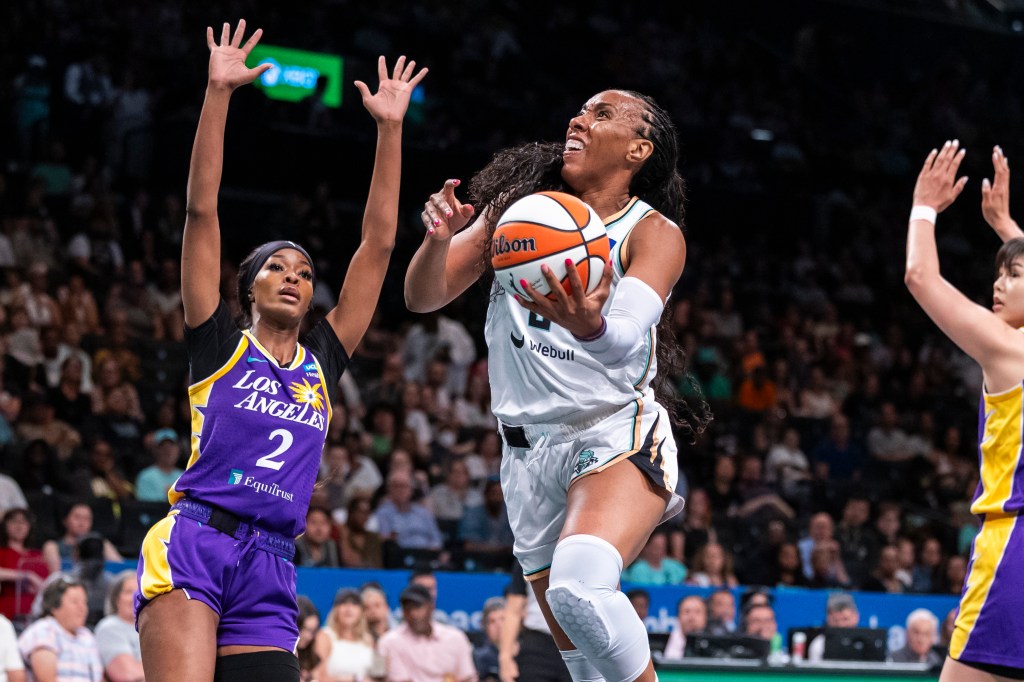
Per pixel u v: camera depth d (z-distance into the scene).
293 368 4.14
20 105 17.42
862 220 21.94
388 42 20.98
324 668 8.22
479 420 14.26
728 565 11.70
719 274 19.64
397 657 8.50
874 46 27.08
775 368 16.91
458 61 21.56
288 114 19.02
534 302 3.55
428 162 18.70
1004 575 4.10
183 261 4.06
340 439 12.31
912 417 17.05
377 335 15.55
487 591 10.23
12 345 12.68
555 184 4.39
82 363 12.94
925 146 24.70
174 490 4.02
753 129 23.50
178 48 19.19
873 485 15.09
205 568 3.87
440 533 11.93
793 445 15.16
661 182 4.24
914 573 12.82
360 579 9.76
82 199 15.84
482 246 4.43
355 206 18.94
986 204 5.09
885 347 18.97
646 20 25.58
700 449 14.83
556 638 4.23
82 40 18.25
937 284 4.24
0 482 10.34
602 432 3.92
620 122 4.08
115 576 8.80
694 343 16.80
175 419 12.50
